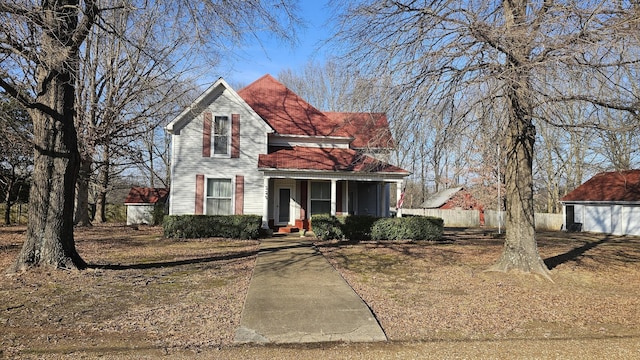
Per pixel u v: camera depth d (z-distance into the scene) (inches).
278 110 830.5
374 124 367.9
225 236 651.5
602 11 265.3
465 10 310.2
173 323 223.1
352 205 797.9
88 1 332.8
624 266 443.8
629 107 307.6
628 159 366.3
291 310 247.3
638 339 208.4
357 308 253.3
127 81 815.7
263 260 430.9
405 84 331.6
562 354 185.8
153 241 613.3
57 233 346.6
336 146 799.7
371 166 455.2
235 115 729.0
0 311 237.1
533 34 267.1
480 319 240.7
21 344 187.8
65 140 352.5
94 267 370.3
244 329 213.5
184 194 706.8
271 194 757.3
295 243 590.6
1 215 1157.7
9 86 311.0
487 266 420.8
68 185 355.3
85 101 791.1
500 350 190.2
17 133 583.5
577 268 418.0
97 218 1208.2
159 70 641.0
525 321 239.5
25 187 1153.4
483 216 1510.8
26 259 337.7
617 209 1059.3
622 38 245.8
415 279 354.9
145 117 805.2
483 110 303.0
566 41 261.0
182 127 711.1
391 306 265.4
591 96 291.3
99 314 237.3
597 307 273.6
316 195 773.3
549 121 299.7
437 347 193.6
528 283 344.8
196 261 425.7
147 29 379.6
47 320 224.2
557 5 270.7
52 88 346.0
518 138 382.6
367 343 198.4
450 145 323.3
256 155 732.0
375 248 554.3
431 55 308.2
